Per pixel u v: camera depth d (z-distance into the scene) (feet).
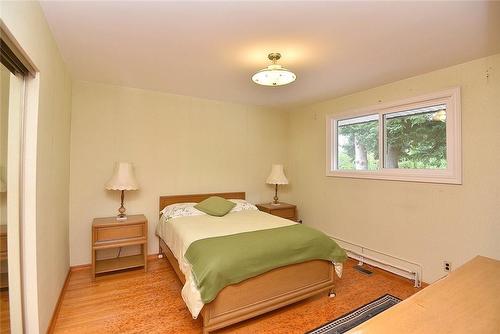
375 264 10.50
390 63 8.18
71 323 6.82
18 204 5.07
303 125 14.46
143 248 10.47
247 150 14.19
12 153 4.84
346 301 8.03
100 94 10.61
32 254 5.21
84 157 10.34
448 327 2.91
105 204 10.74
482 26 6.01
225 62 8.27
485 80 7.57
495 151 7.38
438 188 8.63
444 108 8.79
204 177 12.96
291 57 7.80
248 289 6.65
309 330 6.61
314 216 13.60
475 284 3.89
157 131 11.76
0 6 3.44
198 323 6.86
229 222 9.62
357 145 11.94
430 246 8.80
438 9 5.38
